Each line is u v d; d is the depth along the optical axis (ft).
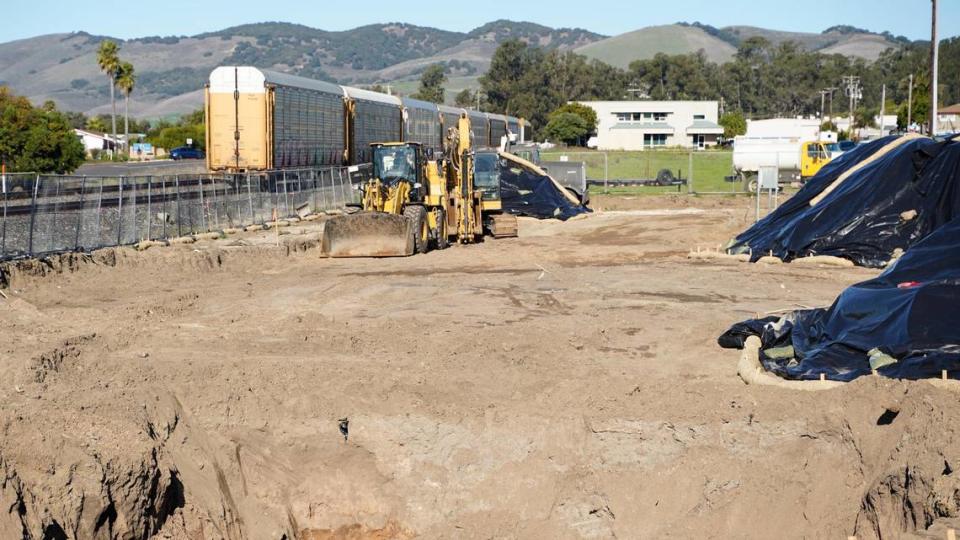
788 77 602.85
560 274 77.05
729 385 43.11
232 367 45.34
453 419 40.55
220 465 39.63
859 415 38.52
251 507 38.78
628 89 583.17
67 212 80.12
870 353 43.19
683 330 54.34
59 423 35.60
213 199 105.19
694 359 48.60
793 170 178.91
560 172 144.77
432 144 188.65
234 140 119.96
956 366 40.68
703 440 38.52
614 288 69.36
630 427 39.27
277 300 65.92
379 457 40.37
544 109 488.85
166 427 39.04
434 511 39.09
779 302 62.75
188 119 497.05
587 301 63.77
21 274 69.26
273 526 38.22
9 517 30.71
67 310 60.85
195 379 43.88
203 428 40.91
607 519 37.73
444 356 48.37
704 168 254.68
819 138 197.57
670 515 37.32
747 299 64.13
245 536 37.70
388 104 165.37
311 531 39.17
